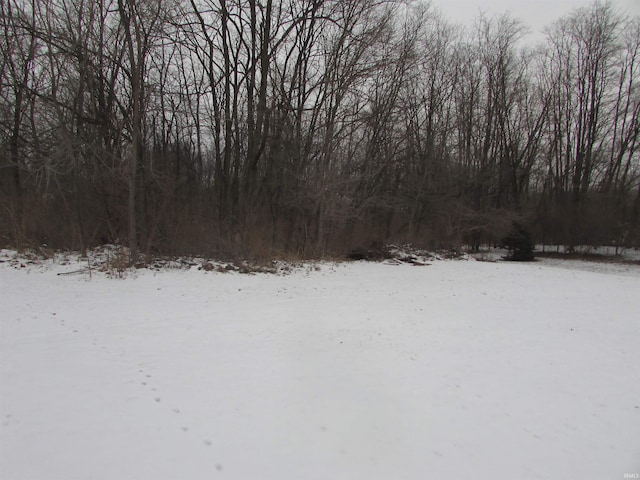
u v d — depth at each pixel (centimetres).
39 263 1279
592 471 329
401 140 2338
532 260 2544
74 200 1547
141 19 1343
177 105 1708
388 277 1430
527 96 2856
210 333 651
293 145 1833
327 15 1769
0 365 469
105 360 505
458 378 508
